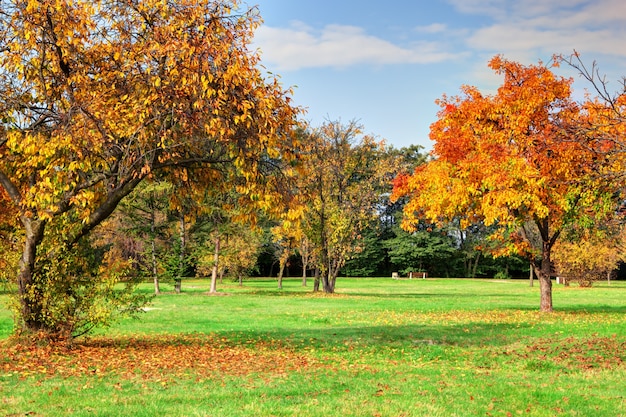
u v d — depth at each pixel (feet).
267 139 39.93
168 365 36.22
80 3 40.78
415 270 262.47
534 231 135.13
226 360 39.06
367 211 136.98
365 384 31.12
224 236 136.98
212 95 39.52
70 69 41.86
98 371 33.55
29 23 39.37
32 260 41.19
